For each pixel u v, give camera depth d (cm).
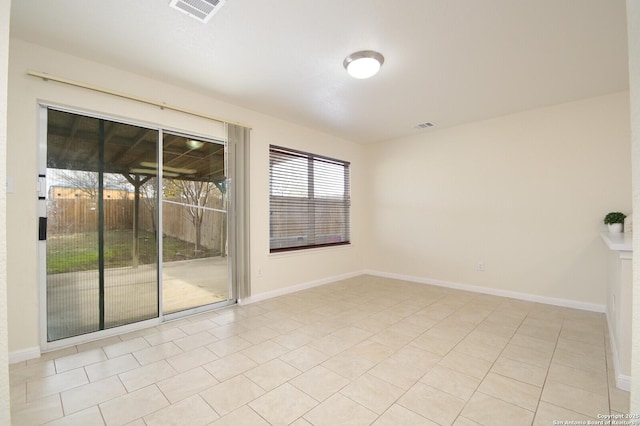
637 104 59
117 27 224
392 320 324
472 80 309
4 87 64
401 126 463
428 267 492
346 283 500
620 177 337
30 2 197
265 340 274
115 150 291
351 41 243
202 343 268
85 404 183
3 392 63
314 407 180
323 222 512
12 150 235
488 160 429
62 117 263
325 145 505
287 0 197
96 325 278
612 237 261
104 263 284
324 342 270
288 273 441
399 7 204
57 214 260
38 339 245
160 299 316
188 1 199
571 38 237
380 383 205
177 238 333
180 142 336
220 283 371
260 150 407
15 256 236
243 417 171
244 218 384
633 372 59
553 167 377
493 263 425
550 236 380
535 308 363
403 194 523
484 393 193
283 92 340
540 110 386
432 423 166
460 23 220
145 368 225
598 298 349
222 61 274
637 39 60
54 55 253
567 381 207
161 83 313
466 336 281
